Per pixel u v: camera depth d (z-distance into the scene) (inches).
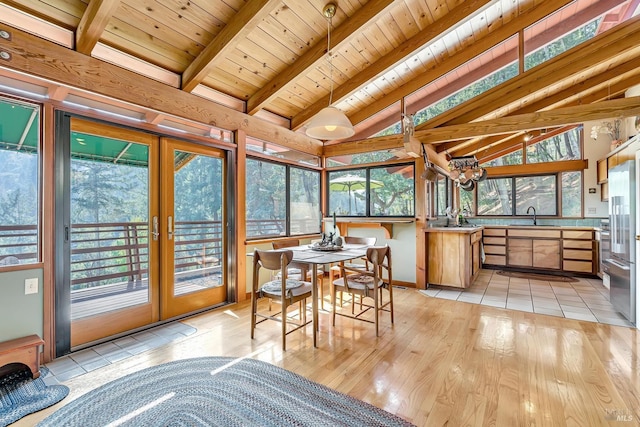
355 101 183.0
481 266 240.4
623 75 168.7
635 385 78.1
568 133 233.5
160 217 126.2
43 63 89.3
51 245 94.6
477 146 233.8
